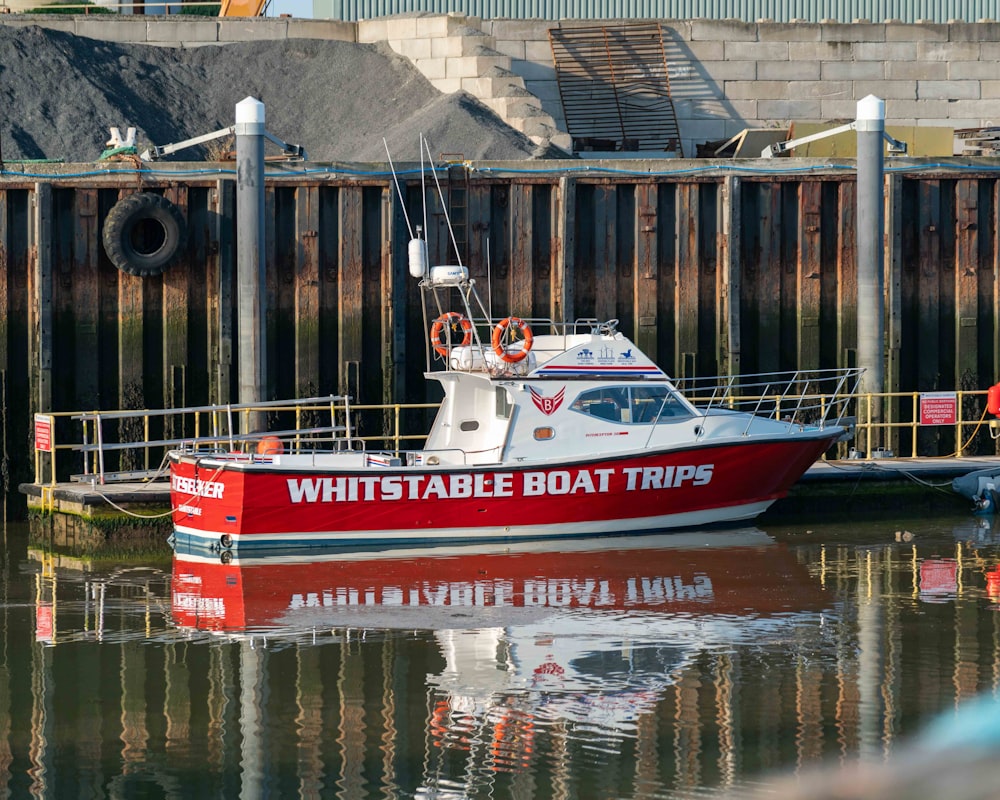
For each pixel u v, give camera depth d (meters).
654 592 52.06
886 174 76.94
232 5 104.31
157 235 72.25
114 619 48.53
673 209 75.81
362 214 73.31
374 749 35.81
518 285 74.75
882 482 69.38
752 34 96.19
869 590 52.34
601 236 75.25
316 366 73.06
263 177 67.69
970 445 78.31
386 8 101.19
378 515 59.28
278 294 72.75
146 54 95.62
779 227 76.44
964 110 97.50
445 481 59.41
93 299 71.25
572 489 60.69
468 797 32.81
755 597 51.28
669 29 95.88
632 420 61.91
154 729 37.34
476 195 74.44
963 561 57.59
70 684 41.03
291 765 34.84
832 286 77.12
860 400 73.19
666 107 95.81
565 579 54.22
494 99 93.00
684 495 62.62
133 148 74.19
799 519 67.31
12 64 90.06
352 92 95.00
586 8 101.56
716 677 41.50
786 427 65.00
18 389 70.94
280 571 56.25
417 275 63.78
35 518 65.69
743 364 76.56
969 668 42.22
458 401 62.16
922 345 78.00
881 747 35.69
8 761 35.12
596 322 64.19
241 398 67.69
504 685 40.81
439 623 47.69
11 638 45.94
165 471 67.31
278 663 43.06
